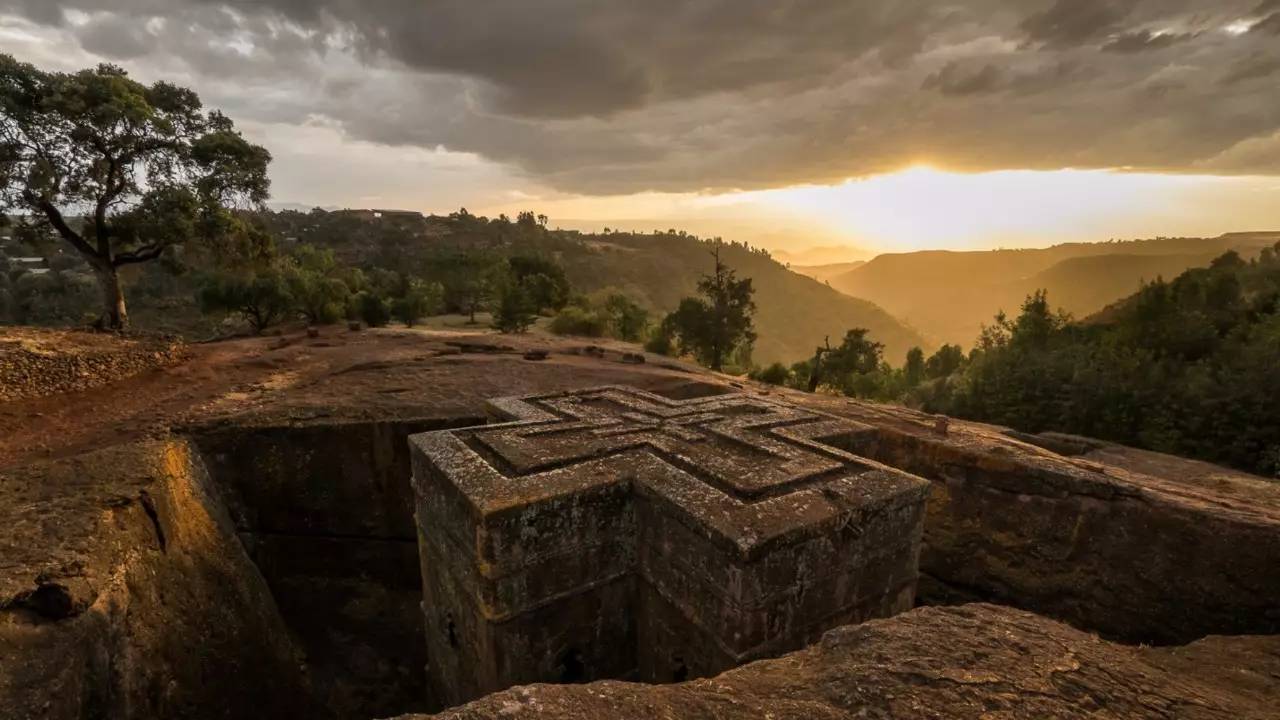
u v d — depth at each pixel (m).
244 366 16.31
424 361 17.33
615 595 7.34
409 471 11.66
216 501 10.02
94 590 5.78
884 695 3.10
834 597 6.38
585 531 6.91
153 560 7.12
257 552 11.01
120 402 12.84
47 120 19.88
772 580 5.78
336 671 10.56
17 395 12.31
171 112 24.02
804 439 8.34
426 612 8.83
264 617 9.04
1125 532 8.46
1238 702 3.51
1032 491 9.45
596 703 2.93
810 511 6.19
